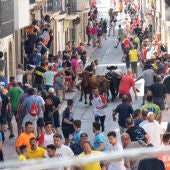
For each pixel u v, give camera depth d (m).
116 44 73.38
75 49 53.88
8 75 39.16
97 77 37.59
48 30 43.94
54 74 34.91
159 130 20.20
